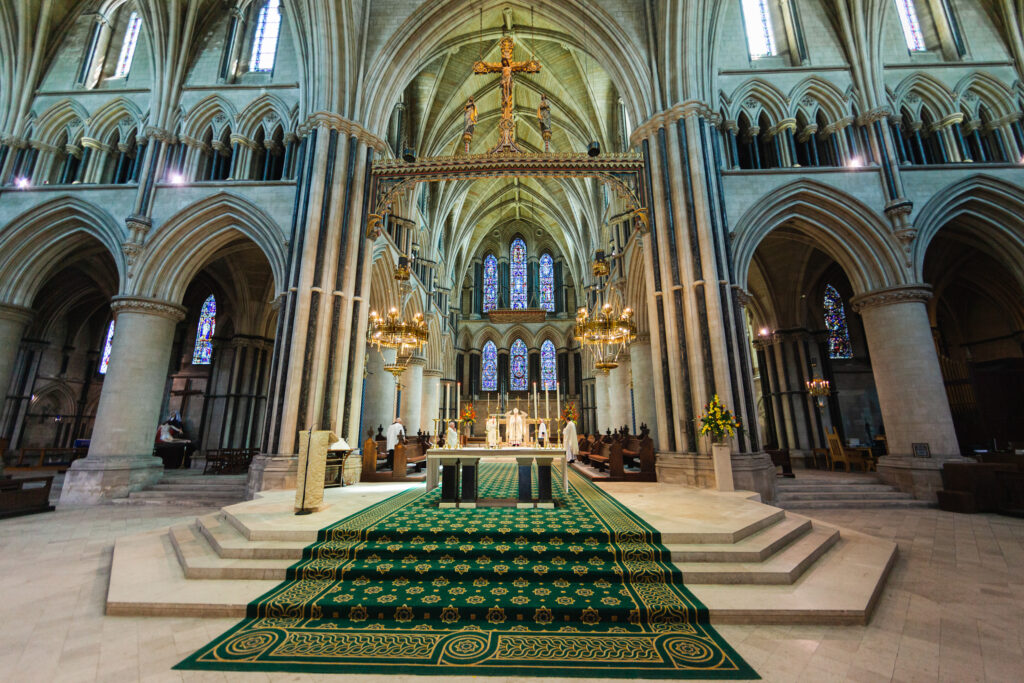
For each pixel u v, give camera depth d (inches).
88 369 874.1
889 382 448.5
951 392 622.5
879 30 513.3
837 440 610.2
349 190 495.5
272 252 485.1
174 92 540.4
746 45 542.6
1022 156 492.7
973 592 200.2
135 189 514.0
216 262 711.1
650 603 172.9
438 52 637.3
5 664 136.3
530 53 765.9
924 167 479.5
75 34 594.2
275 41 587.2
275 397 437.1
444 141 855.1
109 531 318.0
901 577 221.0
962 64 518.0
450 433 594.9
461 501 315.0
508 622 167.3
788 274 691.4
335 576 199.5
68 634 157.5
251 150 539.2
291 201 499.2
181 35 558.3
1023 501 365.7
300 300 446.0
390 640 153.1
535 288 1432.1
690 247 453.7
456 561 210.1
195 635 157.1
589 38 558.6
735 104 515.5
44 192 515.5
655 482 444.5
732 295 450.3
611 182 505.0
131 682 127.6
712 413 385.1
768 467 410.0
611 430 891.4
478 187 1159.0
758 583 194.7
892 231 461.7
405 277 564.7
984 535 302.8
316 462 287.1
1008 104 504.7
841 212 479.8
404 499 341.4
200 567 203.5
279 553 215.3
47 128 549.3
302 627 163.3
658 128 494.9
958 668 136.6
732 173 487.8
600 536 225.3
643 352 714.2
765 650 147.1
